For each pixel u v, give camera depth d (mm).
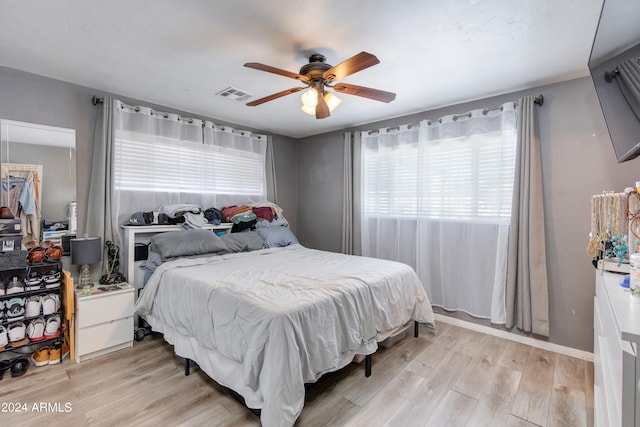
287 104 3256
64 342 2453
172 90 2867
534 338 2699
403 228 3578
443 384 2123
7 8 1659
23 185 2447
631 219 1485
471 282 3074
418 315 2775
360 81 2635
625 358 799
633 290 1087
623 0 1140
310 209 4695
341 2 1604
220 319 1863
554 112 2605
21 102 2445
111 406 1848
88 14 1719
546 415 1815
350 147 4055
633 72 1112
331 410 1836
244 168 4043
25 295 2316
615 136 1399
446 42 2006
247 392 1632
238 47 2080
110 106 2836
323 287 2053
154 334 2889
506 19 1748
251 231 3721
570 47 2053
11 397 1919
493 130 2918
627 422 796
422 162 3359
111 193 2818
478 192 3010
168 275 2443
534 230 2619
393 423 1737
